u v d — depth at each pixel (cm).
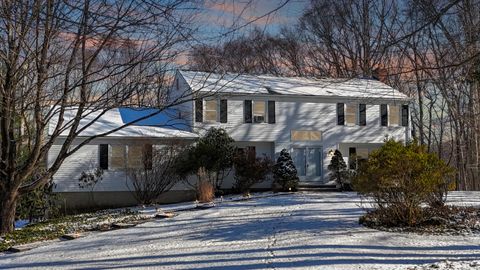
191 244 1244
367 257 1030
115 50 1460
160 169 2838
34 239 1475
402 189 1408
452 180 1516
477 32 925
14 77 1383
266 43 3647
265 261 1018
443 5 792
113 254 1168
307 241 1216
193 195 2938
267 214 1752
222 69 2064
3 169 1593
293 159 3216
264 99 3194
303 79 3472
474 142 3594
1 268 1092
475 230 1335
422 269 916
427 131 4162
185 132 2994
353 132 3331
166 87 2570
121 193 2850
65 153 1641
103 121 2973
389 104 3400
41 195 2298
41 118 1553
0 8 1080
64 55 1401
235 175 2958
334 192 2848
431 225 1402
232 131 3119
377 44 1101
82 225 1761
